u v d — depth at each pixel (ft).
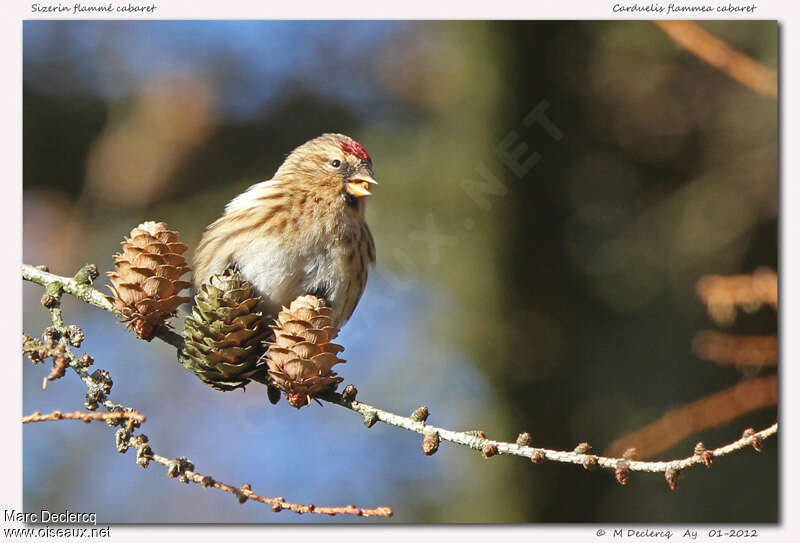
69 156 38.22
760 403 24.80
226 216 22.11
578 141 39.86
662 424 25.45
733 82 38.09
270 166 38.88
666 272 38.37
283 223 21.53
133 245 15.48
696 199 38.37
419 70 40.14
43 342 14.89
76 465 34.40
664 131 39.40
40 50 37.68
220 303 15.42
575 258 39.29
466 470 36.81
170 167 38.32
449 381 37.32
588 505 36.99
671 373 37.29
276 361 15.02
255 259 21.38
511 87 39.60
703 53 21.62
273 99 39.42
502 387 37.55
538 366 37.91
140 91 38.45
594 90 39.96
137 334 15.72
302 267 21.71
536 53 39.91
